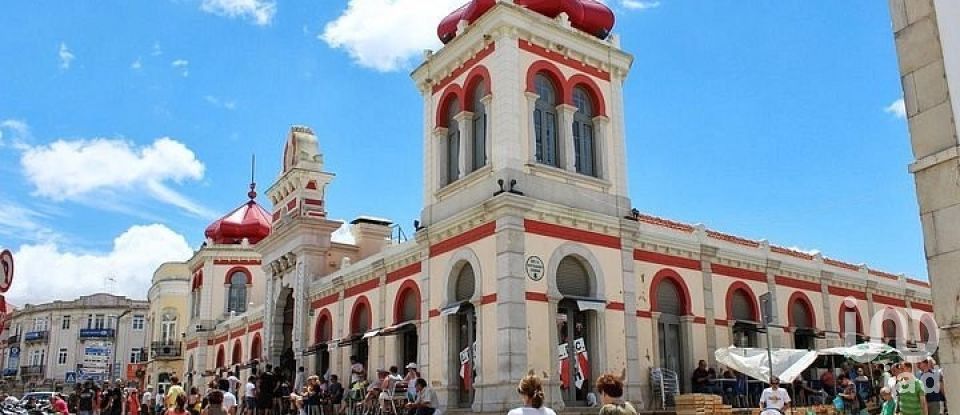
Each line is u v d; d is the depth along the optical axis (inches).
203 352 1845.5
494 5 919.0
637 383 917.2
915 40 339.0
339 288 1230.9
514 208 852.0
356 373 1040.2
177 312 2242.9
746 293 1120.8
